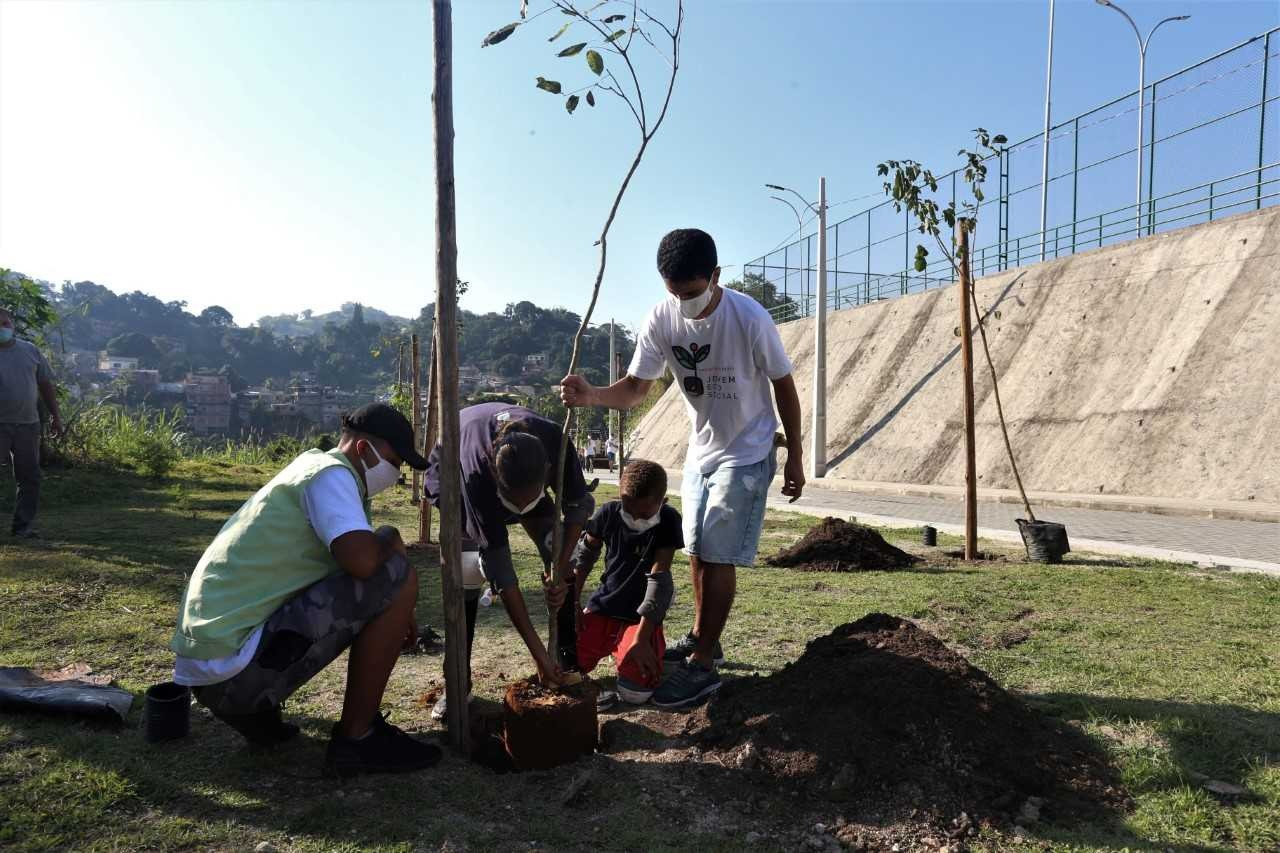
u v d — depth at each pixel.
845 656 3.06
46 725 2.94
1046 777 2.54
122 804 2.39
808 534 7.30
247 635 2.50
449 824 2.32
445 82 2.62
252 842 2.20
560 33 2.80
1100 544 8.26
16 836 2.17
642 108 2.86
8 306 12.47
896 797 2.43
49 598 4.75
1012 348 20.14
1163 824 2.32
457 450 2.73
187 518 8.52
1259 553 8.12
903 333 25.66
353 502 2.58
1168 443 14.90
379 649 2.62
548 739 2.67
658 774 2.69
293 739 2.91
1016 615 4.94
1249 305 15.02
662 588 3.40
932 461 20.36
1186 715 3.10
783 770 2.61
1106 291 18.44
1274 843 2.21
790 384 3.46
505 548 2.92
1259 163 16.34
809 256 34.62
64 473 11.38
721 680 3.59
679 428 34.94
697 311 3.29
